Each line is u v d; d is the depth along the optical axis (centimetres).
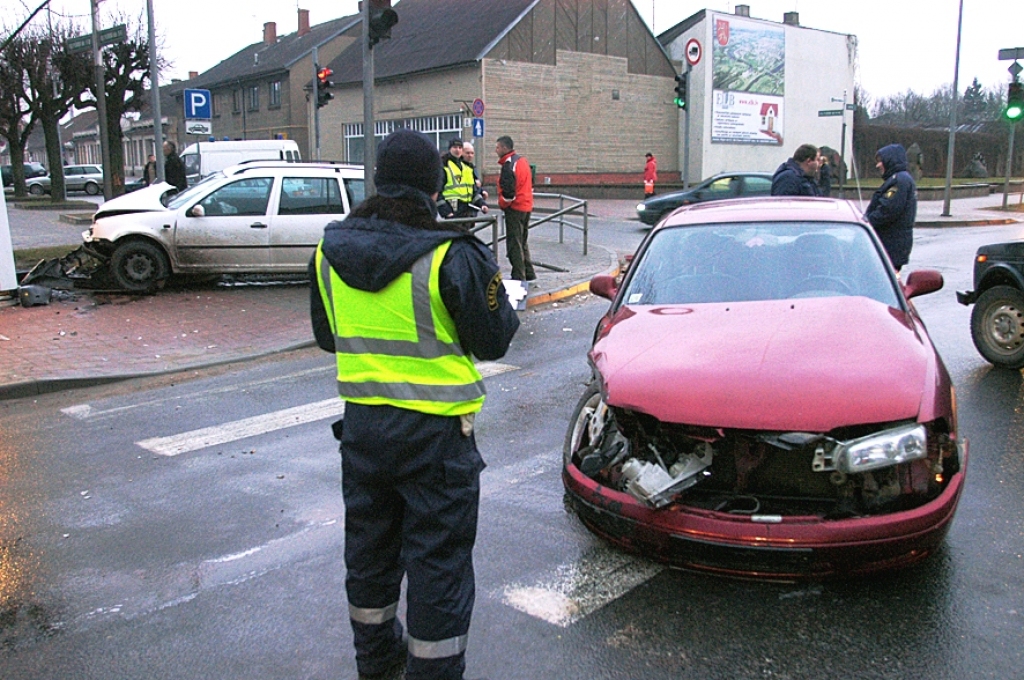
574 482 406
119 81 3322
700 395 376
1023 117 2528
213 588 400
